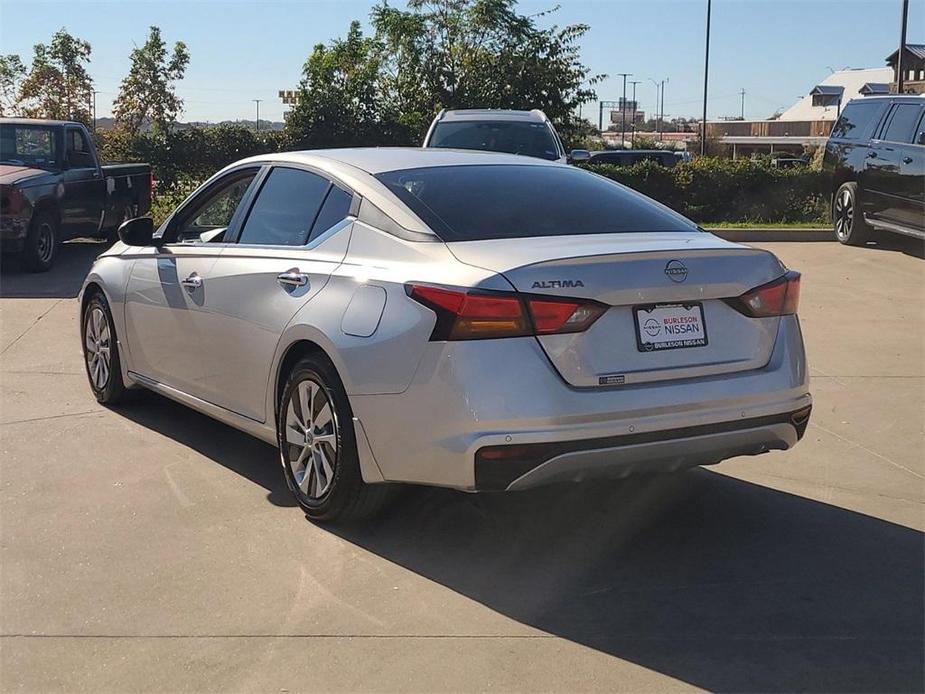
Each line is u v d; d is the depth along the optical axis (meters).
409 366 4.04
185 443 5.81
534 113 14.37
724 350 4.25
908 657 3.53
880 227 13.90
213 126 23.62
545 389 3.87
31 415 6.34
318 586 4.04
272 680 3.36
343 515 4.54
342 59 29.80
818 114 88.19
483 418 3.85
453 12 31.27
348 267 4.50
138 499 4.95
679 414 4.07
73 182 13.07
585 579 4.13
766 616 3.83
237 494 5.02
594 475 4.02
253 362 4.95
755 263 4.34
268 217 5.24
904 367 7.71
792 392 4.36
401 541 4.48
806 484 5.27
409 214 4.48
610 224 4.63
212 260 5.36
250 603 3.89
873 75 85.94
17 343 8.34
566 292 3.93
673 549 4.44
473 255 4.12
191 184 22.84
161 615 3.79
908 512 4.89
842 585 4.09
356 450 4.36
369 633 3.67
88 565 4.21
